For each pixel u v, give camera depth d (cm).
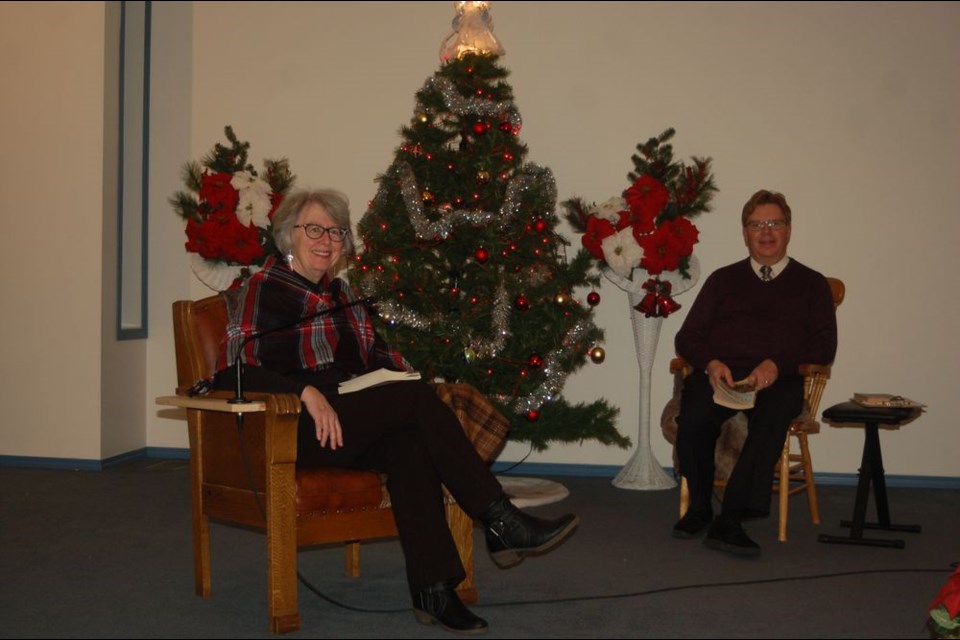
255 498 256
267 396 246
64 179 504
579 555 336
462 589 275
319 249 281
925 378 479
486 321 415
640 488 467
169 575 304
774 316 388
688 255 448
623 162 501
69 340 504
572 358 432
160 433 546
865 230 482
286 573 249
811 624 257
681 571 314
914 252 479
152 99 545
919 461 479
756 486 344
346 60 527
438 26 519
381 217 421
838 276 484
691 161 495
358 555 311
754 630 252
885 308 481
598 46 502
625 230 444
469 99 416
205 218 475
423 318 412
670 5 496
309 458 262
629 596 284
